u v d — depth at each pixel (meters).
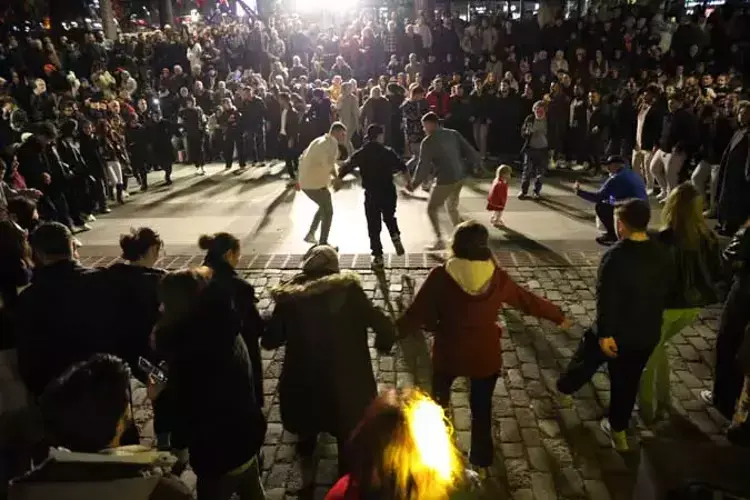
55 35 20.52
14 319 3.75
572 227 9.94
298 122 13.70
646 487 2.34
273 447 4.79
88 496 1.98
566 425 4.96
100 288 3.75
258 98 15.30
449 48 20.45
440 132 8.32
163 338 3.16
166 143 13.75
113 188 12.61
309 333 3.88
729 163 8.01
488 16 21.03
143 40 21.28
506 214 10.73
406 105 13.72
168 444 3.80
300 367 3.97
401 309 7.14
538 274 8.05
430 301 4.04
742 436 4.44
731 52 19.30
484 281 3.96
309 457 4.62
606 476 4.38
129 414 2.40
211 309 3.18
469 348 4.02
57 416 2.21
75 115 13.41
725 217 8.16
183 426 3.25
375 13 26.50
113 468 2.06
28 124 13.27
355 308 3.91
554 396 5.37
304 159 8.56
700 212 4.56
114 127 13.15
